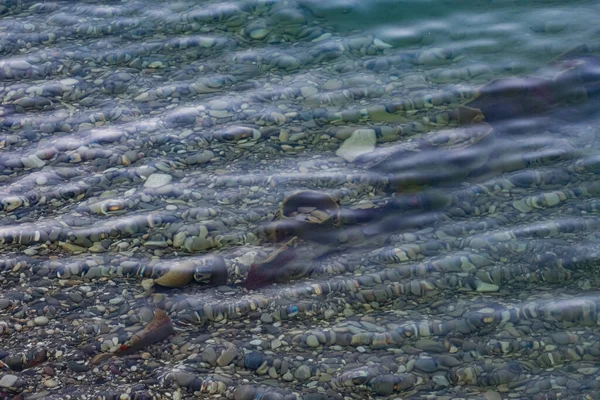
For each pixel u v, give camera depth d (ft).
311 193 18.20
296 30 20.84
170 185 18.44
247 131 19.12
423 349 16.66
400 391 16.34
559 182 18.24
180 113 19.42
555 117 19.04
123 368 16.61
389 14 21.09
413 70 19.99
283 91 19.72
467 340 16.72
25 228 17.92
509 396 16.25
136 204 18.20
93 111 19.51
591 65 19.66
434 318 16.94
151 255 17.63
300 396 16.33
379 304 17.10
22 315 17.07
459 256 17.51
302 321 16.97
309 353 16.67
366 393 16.34
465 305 17.04
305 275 17.38
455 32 20.63
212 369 16.57
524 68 19.81
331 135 19.02
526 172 18.38
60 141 19.04
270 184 18.39
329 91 19.70
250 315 17.04
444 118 19.16
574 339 16.65
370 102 19.48
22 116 19.42
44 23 21.08
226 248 17.69
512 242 17.62
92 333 16.92
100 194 18.35
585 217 17.81
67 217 18.06
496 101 19.29
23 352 16.75
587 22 20.54
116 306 17.15
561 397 16.20
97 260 17.60
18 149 18.94
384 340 16.75
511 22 20.71
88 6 21.40
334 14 21.13
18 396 16.38
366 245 17.65
